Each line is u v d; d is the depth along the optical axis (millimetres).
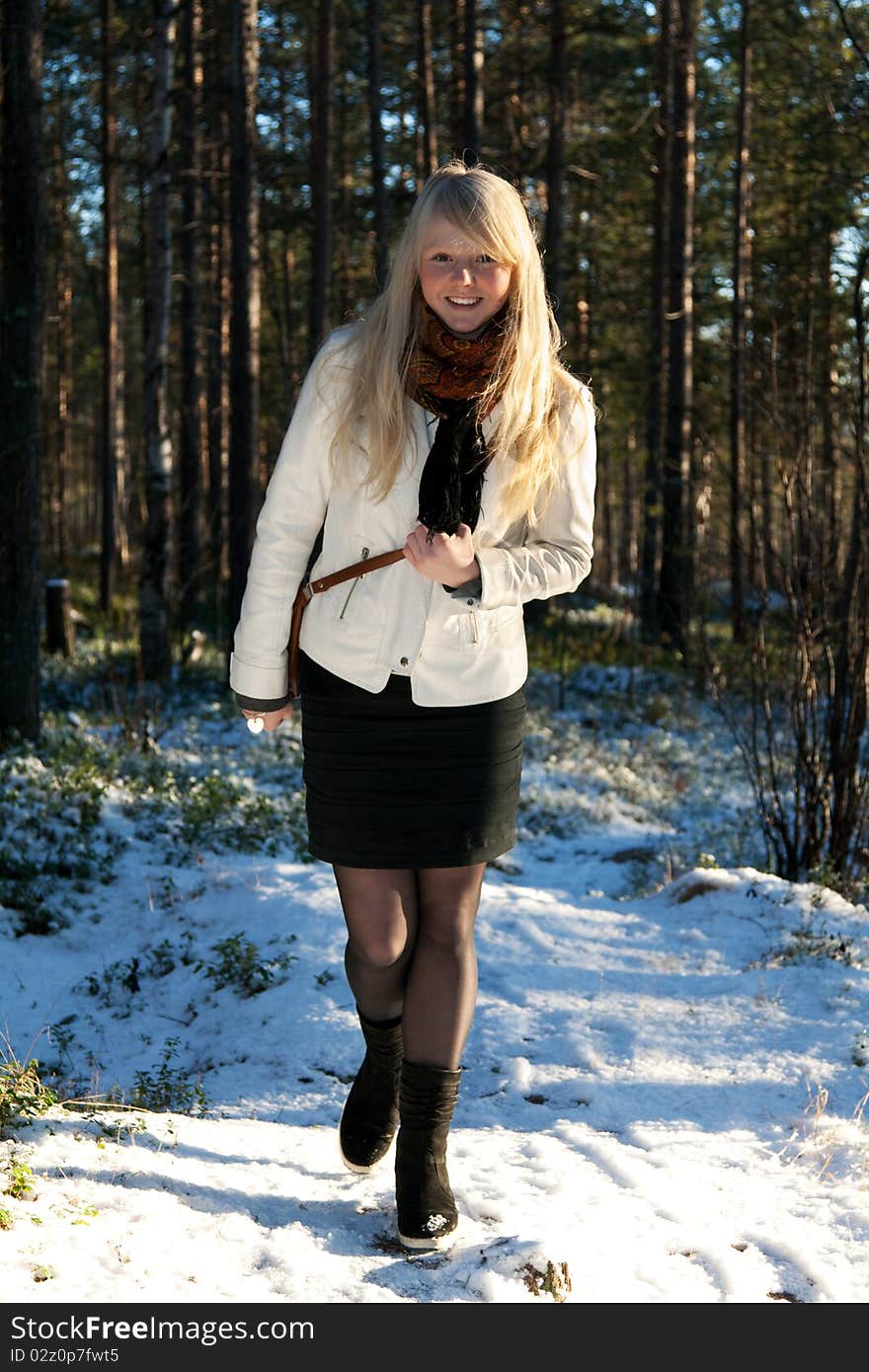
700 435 7965
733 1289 2480
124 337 33062
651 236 25609
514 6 19250
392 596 2393
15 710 9172
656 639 18797
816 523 6434
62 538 30672
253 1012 4367
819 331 15516
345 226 25047
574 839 8570
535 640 17812
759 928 5137
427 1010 2506
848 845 6418
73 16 16391
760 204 22906
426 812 2432
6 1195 2477
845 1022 4090
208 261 25188
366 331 2383
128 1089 3742
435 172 2379
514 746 2516
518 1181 2898
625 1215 2744
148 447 13906
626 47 21141
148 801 7410
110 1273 2227
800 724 6430
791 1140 3258
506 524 2449
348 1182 2832
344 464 2393
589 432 2516
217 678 14055
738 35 20062
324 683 2457
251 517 14875
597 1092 3586
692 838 8398
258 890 5699
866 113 12156
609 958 4797
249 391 14703
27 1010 4605
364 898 2516
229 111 14617
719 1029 4059
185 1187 2652
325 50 18359
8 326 9203
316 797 2508
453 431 2326
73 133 20234
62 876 6129
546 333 2383
